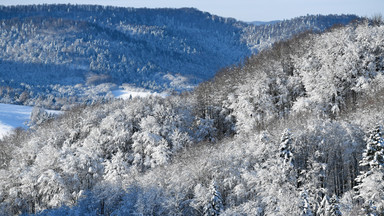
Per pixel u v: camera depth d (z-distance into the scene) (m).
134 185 63.59
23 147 92.38
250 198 55.97
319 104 78.88
